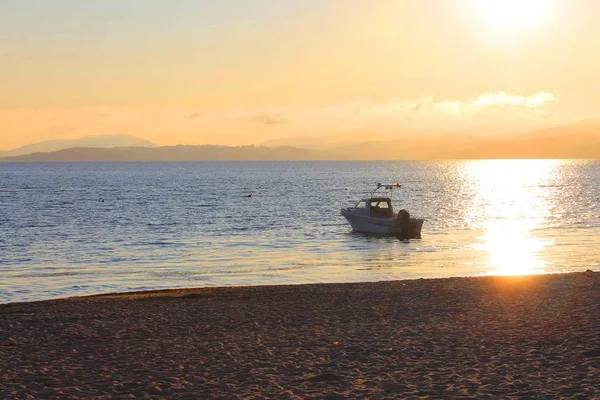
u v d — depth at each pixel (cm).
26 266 3512
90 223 5978
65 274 3238
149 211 7356
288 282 2969
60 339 1502
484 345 1352
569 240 4628
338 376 1131
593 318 1617
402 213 4828
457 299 2012
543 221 6275
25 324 1697
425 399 980
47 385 1106
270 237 4888
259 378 1133
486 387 1031
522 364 1179
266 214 6938
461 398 977
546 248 4181
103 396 1038
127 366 1237
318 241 4638
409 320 1680
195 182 16125
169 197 9988
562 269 3316
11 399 1023
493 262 3562
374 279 3045
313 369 1189
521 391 1003
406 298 2059
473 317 1695
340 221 6116
